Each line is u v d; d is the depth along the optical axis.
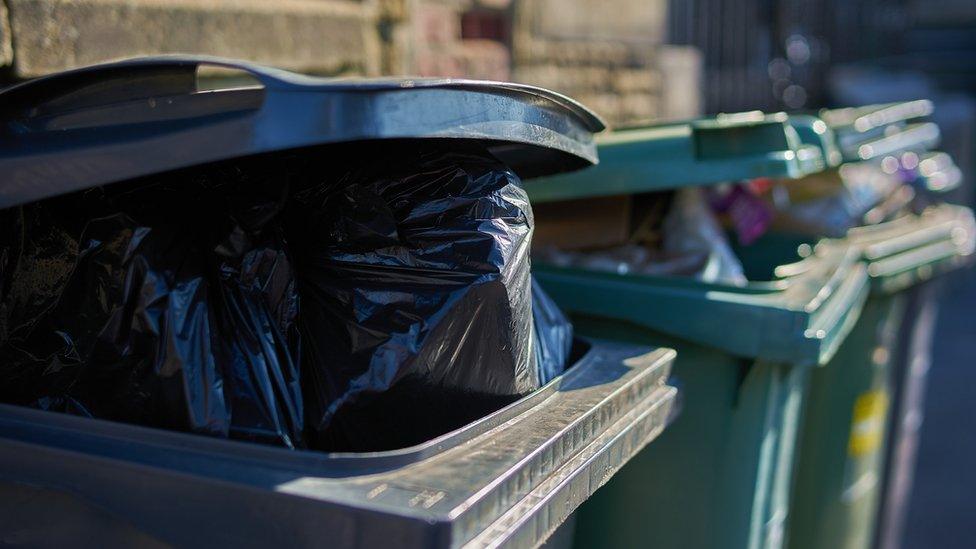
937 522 4.76
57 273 1.46
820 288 2.40
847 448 3.16
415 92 1.32
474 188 1.53
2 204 1.36
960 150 8.95
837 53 11.55
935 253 3.34
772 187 3.08
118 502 1.29
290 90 1.26
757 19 9.73
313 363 1.48
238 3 3.08
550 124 1.62
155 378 1.38
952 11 13.41
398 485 1.22
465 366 1.49
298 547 1.20
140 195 1.47
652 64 6.19
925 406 6.32
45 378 1.45
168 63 1.32
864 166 3.39
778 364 2.34
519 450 1.36
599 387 1.70
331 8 3.52
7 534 1.37
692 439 2.36
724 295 2.30
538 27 5.06
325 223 1.53
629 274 2.39
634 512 2.42
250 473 1.23
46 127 1.42
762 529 2.43
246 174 1.52
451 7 4.39
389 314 1.47
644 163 2.45
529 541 1.32
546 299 1.90
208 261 1.46
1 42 2.36
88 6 2.58
